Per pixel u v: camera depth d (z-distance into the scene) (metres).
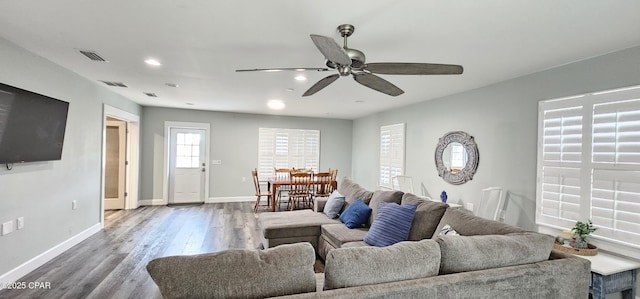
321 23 2.06
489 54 2.64
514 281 1.50
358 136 7.56
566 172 2.87
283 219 3.58
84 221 3.85
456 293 1.39
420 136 5.09
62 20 2.07
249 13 1.92
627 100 2.43
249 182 7.00
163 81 3.82
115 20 2.06
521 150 3.32
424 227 2.47
